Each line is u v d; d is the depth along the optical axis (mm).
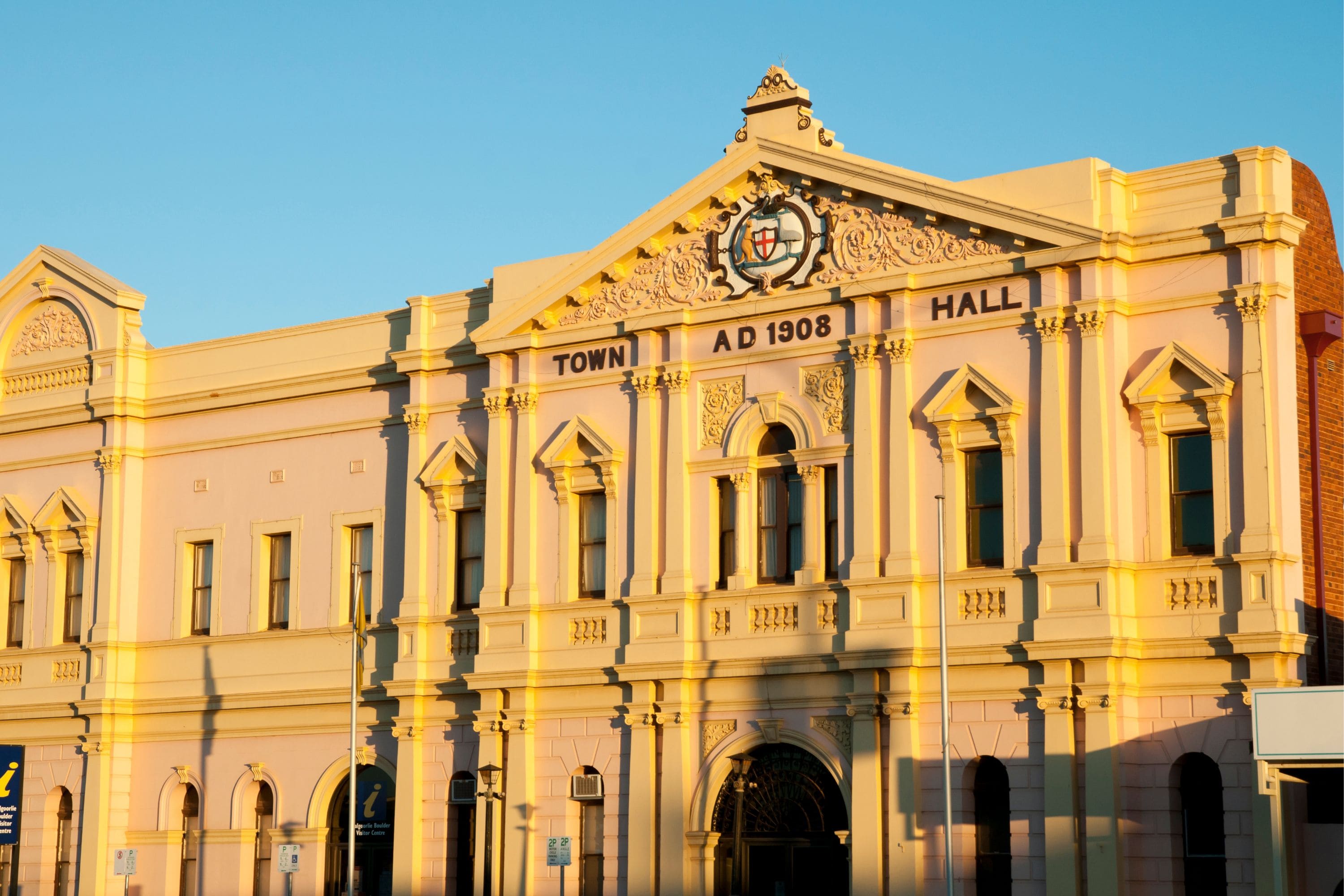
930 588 40500
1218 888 37562
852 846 40438
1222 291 38406
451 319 48281
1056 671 38688
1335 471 39938
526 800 44875
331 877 49000
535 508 45781
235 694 50406
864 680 40781
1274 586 37094
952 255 41094
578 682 44469
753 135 43719
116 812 51750
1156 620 38438
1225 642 37469
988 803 39969
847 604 41375
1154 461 38875
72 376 54781
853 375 41906
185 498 52594
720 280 43969
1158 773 38062
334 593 49500
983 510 40656
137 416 53375
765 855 42438
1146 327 39312
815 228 42906
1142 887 37844
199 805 50969
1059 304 39531
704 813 42594
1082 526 38750
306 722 49406
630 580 44062
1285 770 36188
